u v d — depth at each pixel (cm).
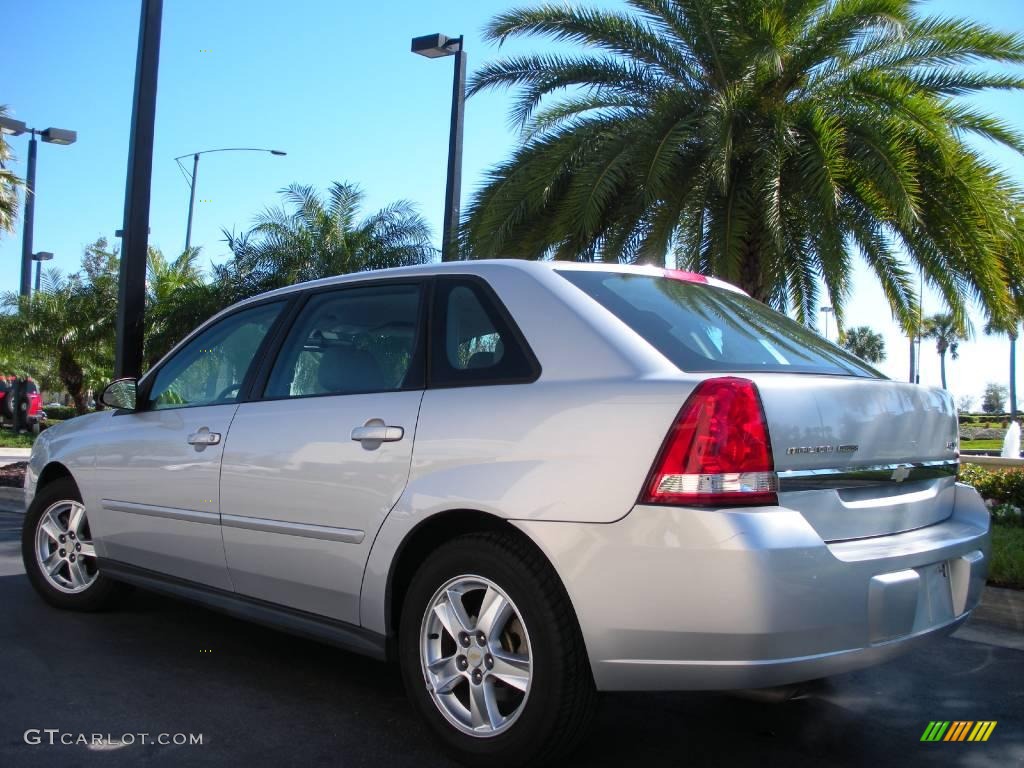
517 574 302
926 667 445
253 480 392
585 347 317
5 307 2039
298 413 386
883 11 967
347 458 356
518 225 1118
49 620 499
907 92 998
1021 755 341
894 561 296
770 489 278
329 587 362
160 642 463
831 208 915
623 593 281
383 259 1496
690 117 988
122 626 491
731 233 1016
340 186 1536
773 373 319
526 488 301
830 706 391
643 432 286
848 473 300
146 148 950
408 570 352
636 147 991
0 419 2308
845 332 1123
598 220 1008
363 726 358
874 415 315
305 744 340
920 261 1028
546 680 295
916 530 326
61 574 529
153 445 448
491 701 314
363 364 381
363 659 443
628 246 1106
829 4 1045
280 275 1473
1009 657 461
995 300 989
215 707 375
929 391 352
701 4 994
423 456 333
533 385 319
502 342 338
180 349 480
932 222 1009
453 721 323
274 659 440
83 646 453
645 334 321
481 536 317
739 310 388
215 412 427
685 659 275
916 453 332
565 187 1107
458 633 323
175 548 433
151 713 367
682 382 288
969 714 383
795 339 378
